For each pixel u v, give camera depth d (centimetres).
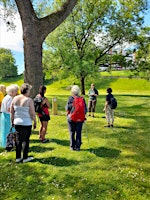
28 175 583
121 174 582
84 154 713
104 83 5644
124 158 688
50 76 3528
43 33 1240
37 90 1241
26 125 632
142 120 1256
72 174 583
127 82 5559
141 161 668
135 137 912
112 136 923
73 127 742
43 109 806
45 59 3334
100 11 3141
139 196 494
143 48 3356
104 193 502
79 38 3372
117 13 3188
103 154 717
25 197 493
